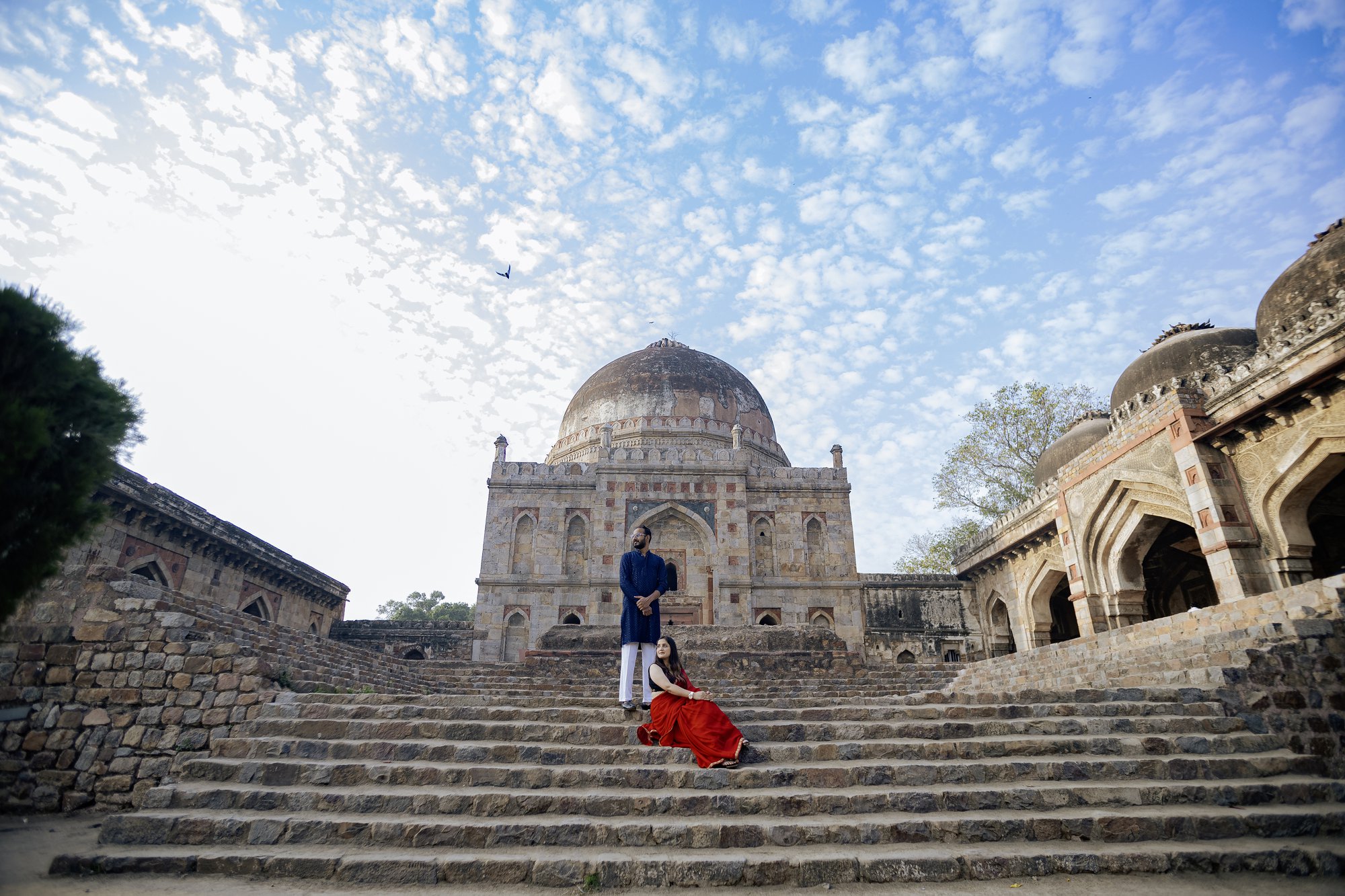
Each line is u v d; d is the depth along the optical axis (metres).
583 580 21.80
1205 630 10.01
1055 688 11.41
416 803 4.82
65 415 4.21
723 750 5.38
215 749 5.64
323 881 4.12
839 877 4.16
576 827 4.51
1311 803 5.22
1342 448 11.95
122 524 14.55
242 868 4.21
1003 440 26.31
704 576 22.03
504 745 5.63
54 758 6.40
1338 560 17.22
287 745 5.64
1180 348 17.59
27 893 3.86
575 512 22.83
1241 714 6.51
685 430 26.50
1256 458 13.52
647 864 4.13
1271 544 13.12
